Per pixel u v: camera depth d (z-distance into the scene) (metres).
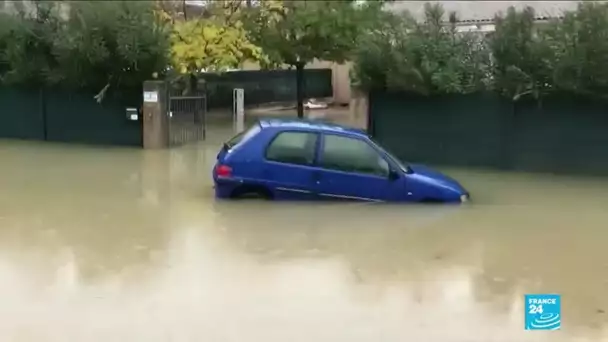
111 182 11.38
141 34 15.45
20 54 16.05
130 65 15.44
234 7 22.78
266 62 21.84
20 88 16.70
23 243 7.53
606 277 6.58
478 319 5.51
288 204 9.38
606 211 9.62
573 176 12.68
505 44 13.06
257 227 8.29
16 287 6.09
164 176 11.97
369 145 9.49
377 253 7.29
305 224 8.44
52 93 16.50
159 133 15.56
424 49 13.45
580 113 12.84
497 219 8.97
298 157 9.48
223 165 9.52
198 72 23.22
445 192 9.54
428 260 7.10
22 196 10.14
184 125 16.56
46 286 6.12
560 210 9.64
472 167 13.58
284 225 8.38
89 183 11.27
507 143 13.32
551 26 13.06
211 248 7.38
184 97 16.50
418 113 13.80
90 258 6.98
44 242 7.58
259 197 9.57
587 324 5.44
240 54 21.09
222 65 21.36
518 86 12.86
